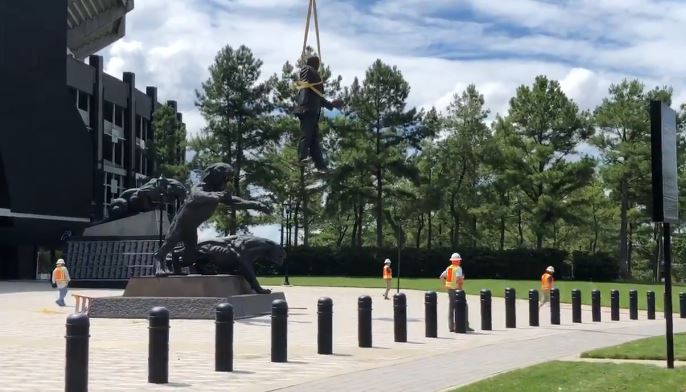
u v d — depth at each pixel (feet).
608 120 245.86
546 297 115.24
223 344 44.06
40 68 190.90
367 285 175.83
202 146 238.07
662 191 45.65
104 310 84.38
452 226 278.67
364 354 53.01
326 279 209.77
